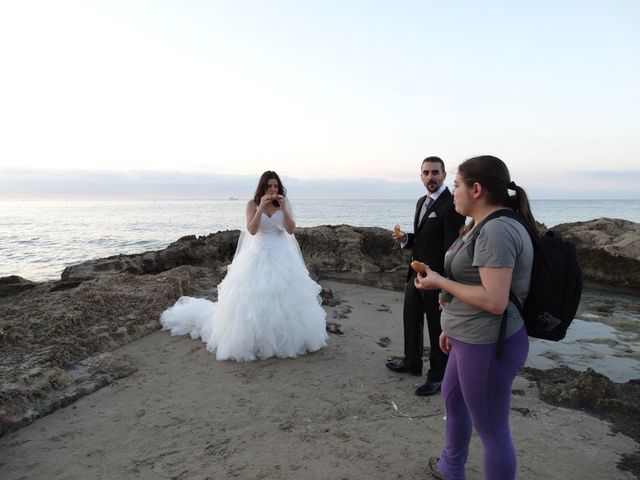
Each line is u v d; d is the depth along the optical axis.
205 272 9.05
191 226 41.78
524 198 2.13
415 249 4.25
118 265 10.04
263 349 4.82
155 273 10.87
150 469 2.88
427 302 4.00
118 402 3.86
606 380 4.05
